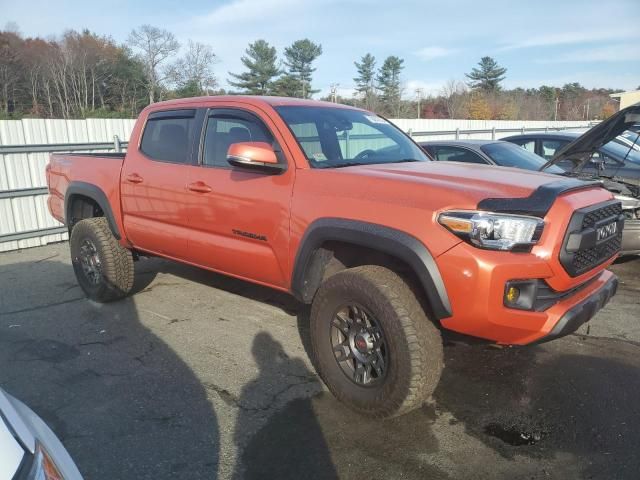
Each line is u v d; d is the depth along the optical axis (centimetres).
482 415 334
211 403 350
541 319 286
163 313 518
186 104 463
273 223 370
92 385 377
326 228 330
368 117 468
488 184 311
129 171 492
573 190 315
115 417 335
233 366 404
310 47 5328
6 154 861
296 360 412
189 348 437
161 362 412
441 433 314
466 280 279
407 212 301
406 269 320
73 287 619
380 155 422
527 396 356
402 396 303
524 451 297
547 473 278
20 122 912
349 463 288
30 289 616
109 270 527
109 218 516
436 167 375
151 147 483
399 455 294
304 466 286
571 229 293
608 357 413
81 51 4431
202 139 437
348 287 322
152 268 672
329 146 394
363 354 327
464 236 282
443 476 277
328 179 346
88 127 1005
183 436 314
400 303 301
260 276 395
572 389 364
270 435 313
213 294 572
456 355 418
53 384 380
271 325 484
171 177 448
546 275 288
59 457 175
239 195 391
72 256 561
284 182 367
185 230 446
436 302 290
